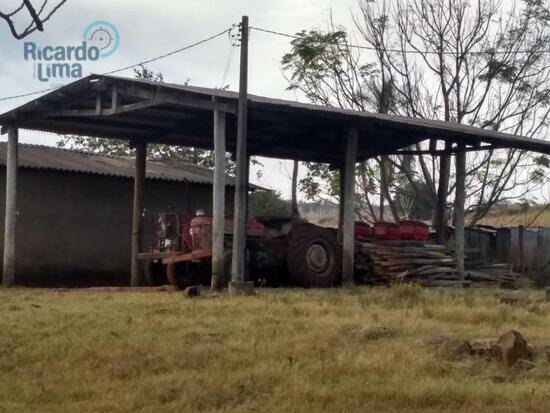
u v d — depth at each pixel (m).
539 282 21.78
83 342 8.62
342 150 21.64
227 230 16.58
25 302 12.63
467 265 19.64
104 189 22.52
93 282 22.12
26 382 7.19
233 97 14.63
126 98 16.36
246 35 14.31
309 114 15.72
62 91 16.22
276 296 13.32
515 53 29.05
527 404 6.24
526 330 9.55
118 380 7.22
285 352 8.01
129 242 22.94
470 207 29.31
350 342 8.62
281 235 17.52
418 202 32.66
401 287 13.30
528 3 28.86
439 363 7.53
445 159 20.58
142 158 20.22
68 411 6.26
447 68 29.41
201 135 19.84
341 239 18.58
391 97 29.48
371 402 6.36
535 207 37.62
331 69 29.36
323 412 6.10
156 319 10.11
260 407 6.26
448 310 10.77
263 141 20.62
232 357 7.84
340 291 14.89
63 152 24.80
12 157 18.05
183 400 6.46
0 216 20.42
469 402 6.35
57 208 21.58
